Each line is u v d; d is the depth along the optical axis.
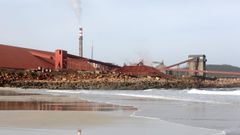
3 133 20.70
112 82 157.00
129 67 199.50
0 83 151.38
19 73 164.38
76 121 26.59
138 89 151.25
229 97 68.31
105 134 21.09
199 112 35.41
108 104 47.41
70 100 57.16
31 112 33.53
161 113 34.25
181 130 22.89
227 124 25.98
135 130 22.66
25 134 20.34
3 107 40.28
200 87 192.00
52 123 25.22
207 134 21.39
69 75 172.00
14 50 183.75
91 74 174.38
